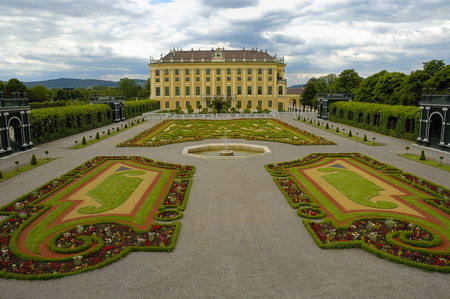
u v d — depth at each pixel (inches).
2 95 1601.9
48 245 700.0
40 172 1305.4
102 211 898.7
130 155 1637.6
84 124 2618.1
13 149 1705.2
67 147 1878.7
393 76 3085.6
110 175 1263.5
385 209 910.4
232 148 1908.2
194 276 597.6
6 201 973.2
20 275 591.5
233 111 4431.6
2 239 725.3
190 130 2551.7
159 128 2687.0
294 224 819.4
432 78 2517.2
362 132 2481.5
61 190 1079.6
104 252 679.7
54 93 6186.0
